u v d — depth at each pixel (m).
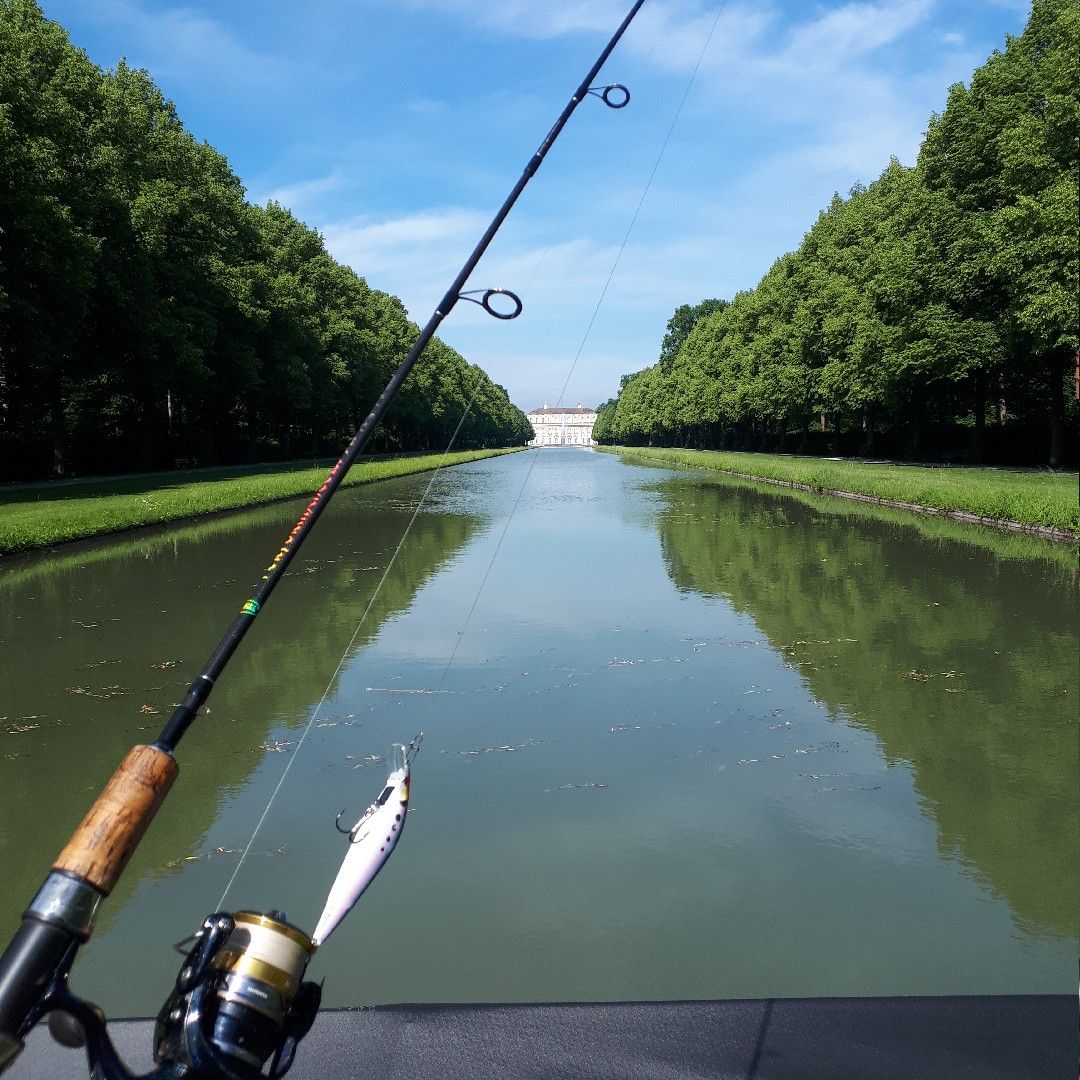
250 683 7.32
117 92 28.56
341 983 3.34
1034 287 24.52
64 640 8.87
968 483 22.33
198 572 12.96
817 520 19.88
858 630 9.03
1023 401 34.47
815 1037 1.87
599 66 2.36
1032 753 5.66
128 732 6.18
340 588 11.59
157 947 3.56
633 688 7.11
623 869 4.20
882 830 4.59
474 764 5.53
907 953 3.50
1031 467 30.55
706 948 3.55
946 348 28.88
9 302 22.02
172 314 31.41
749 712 6.50
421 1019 1.98
